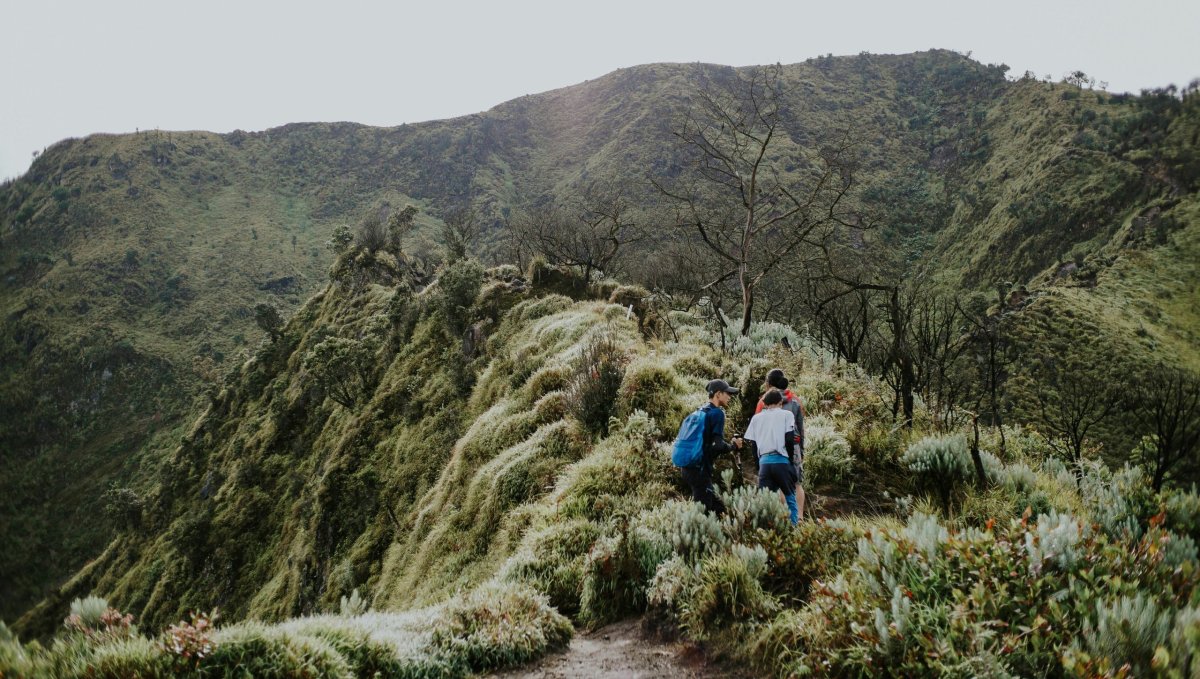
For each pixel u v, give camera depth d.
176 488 70.75
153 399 165.88
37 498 141.38
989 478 6.60
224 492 55.56
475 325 36.66
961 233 148.62
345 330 70.31
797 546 5.17
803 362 11.88
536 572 6.74
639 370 11.12
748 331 17.05
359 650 4.73
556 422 12.88
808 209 19.28
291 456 53.06
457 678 4.86
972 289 127.75
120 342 176.62
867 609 3.86
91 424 160.88
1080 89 182.12
